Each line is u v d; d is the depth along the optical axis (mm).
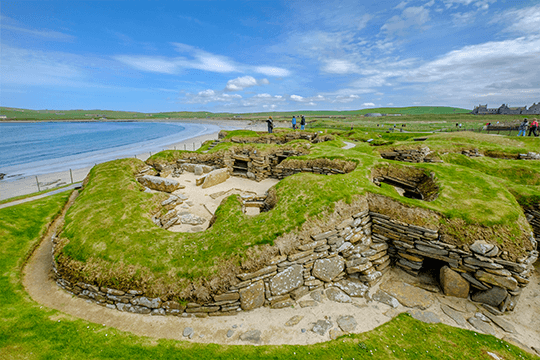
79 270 8008
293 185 11555
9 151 44531
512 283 7555
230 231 8953
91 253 8320
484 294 8039
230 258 7879
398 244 9508
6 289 7914
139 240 8828
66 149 47219
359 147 21047
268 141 28812
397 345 6594
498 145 19859
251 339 6754
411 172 13336
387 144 23016
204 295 7410
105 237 8875
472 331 7117
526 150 18438
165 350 6254
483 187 10484
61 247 8898
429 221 8828
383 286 8992
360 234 9562
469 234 8227
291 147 21078
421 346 6578
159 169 19266
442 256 8555
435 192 10844
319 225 8891
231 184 18484
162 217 11328
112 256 8141
